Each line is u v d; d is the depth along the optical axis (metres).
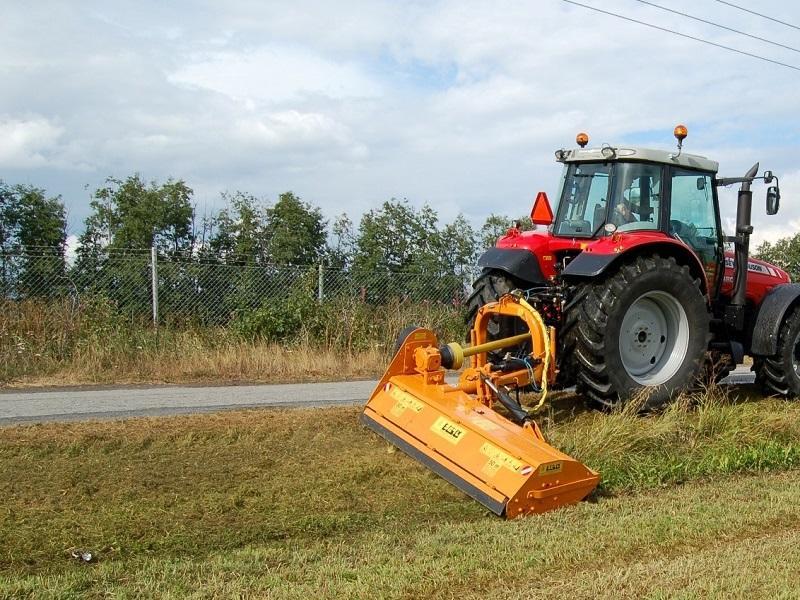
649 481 5.35
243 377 9.52
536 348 6.01
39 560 3.96
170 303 11.21
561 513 4.65
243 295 11.57
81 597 3.51
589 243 6.92
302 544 4.20
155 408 7.19
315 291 11.90
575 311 6.57
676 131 7.26
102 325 10.05
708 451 5.94
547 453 4.85
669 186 7.21
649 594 3.52
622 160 7.08
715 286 7.77
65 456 5.49
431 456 5.25
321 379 9.54
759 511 4.69
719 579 3.65
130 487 4.97
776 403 7.73
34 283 10.57
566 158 7.35
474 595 3.55
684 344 6.95
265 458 5.60
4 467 5.21
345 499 4.92
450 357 5.84
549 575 3.78
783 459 5.93
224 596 3.50
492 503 4.68
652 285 6.64
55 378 9.02
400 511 4.75
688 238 7.43
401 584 3.61
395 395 5.87
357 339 11.09
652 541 4.20
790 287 7.78
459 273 13.91
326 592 3.53
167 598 3.47
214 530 4.38
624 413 6.21
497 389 5.70
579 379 6.65
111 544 4.16
